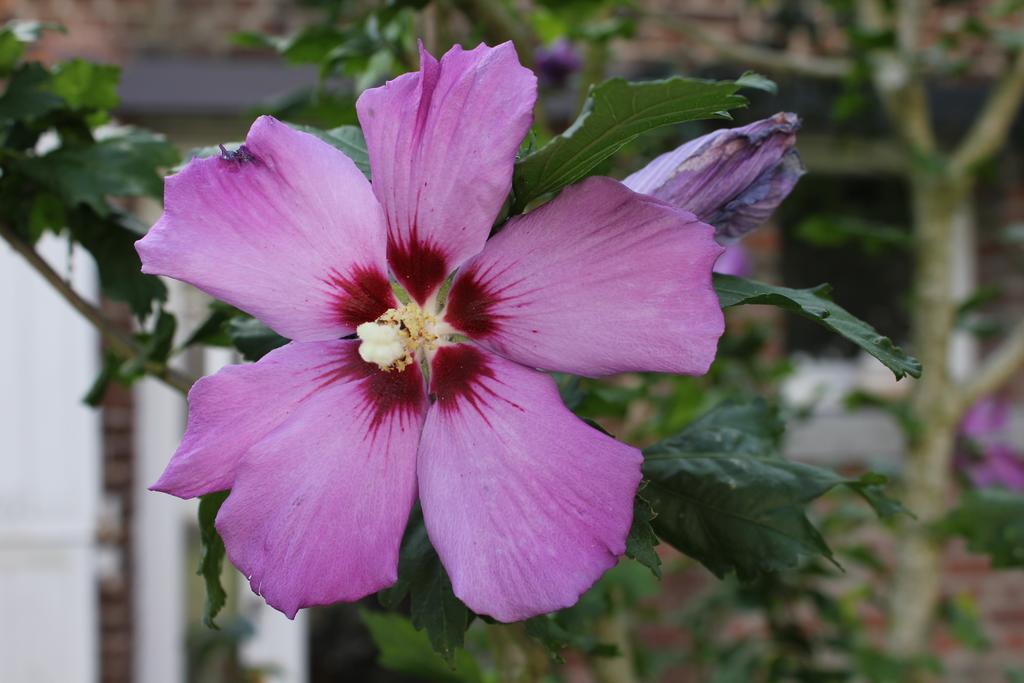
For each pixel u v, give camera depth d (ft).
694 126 2.79
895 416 2.86
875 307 4.83
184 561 4.24
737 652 3.02
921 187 2.89
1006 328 3.01
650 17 2.89
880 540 4.42
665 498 1.25
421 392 1.07
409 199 1.04
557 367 1.04
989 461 3.37
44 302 3.69
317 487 1.03
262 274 1.03
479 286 1.05
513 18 1.45
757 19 4.26
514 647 1.40
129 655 4.01
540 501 1.02
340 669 5.00
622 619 1.84
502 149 1.01
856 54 3.03
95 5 3.98
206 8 4.04
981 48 4.41
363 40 1.54
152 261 1.01
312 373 1.05
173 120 4.11
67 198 1.35
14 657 3.75
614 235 1.02
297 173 1.03
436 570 1.10
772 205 1.13
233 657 4.09
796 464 1.25
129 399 3.98
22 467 3.73
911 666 2.69
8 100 1.37
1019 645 4.65
